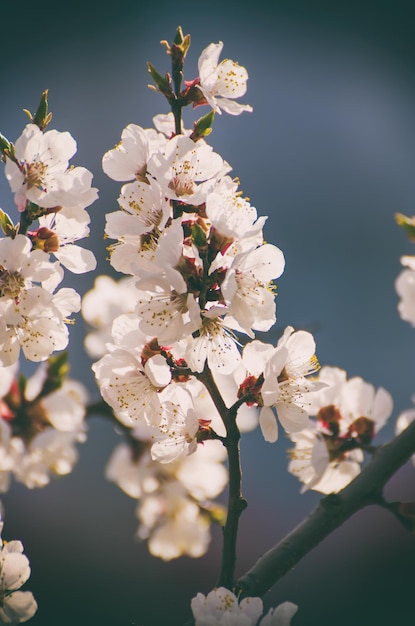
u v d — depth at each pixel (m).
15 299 0.81
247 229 0.79
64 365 0.97
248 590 0.80
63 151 0.82
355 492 0.83
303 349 0.81
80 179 0.81
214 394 0.80
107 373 0.81
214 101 0.82
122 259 0.81
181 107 0.82
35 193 0.81
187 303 0.78
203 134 0.82
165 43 0.83
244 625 0.78
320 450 0.89
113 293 1.01
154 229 0.80
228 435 0.80
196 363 0.79
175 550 1.02
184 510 1.02
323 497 0.83
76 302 0.83
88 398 1.00
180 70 0.82
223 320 0.80
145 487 1.01
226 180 0.81
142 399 0.81
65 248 0.84
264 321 0.79
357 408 0.89
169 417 0.80
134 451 1.01
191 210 0.80
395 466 0.83
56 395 0.97
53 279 0.82
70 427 0.97
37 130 0.81
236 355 0.80
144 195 0.80
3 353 0.82
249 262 0.79
